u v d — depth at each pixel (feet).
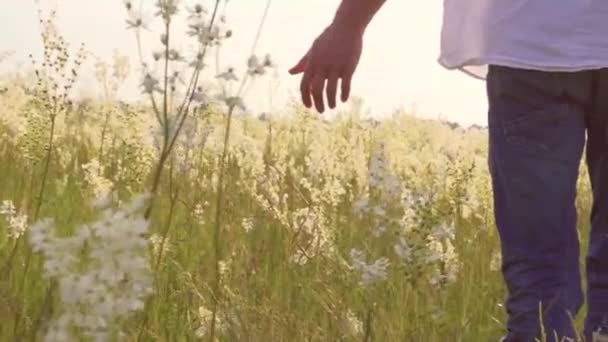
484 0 10.78
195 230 18.76
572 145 10.61
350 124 31.48
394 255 17.47
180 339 13.38
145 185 21.06
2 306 12.25
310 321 14.06
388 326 14.07
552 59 10.34
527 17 10.50
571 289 10.77
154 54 9.98
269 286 16.24
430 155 27.96
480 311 17.01
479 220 23.22
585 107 10.71
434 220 12.30
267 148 28.89
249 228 19.20
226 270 15.31
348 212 22.39
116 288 8.26
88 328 8.47
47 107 17.25
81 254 8.68
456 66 11.02
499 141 10.81
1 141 25.48
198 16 10.01
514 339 10.81
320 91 11.34
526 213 10.70
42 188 16.84
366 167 26.08
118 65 23.75
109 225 8.29
